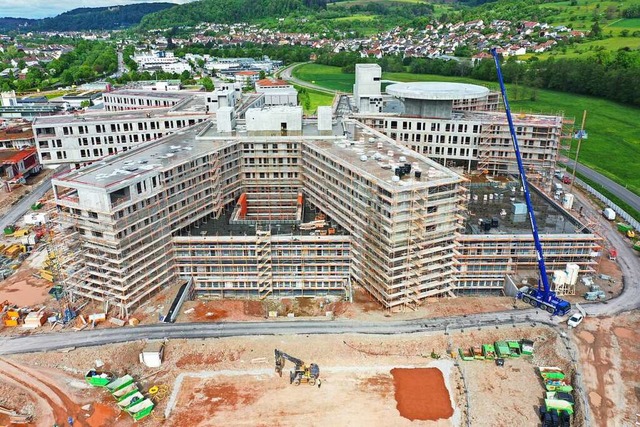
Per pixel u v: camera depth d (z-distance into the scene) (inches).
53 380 4933.6
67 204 5556.1
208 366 5068.9
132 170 5940.0
